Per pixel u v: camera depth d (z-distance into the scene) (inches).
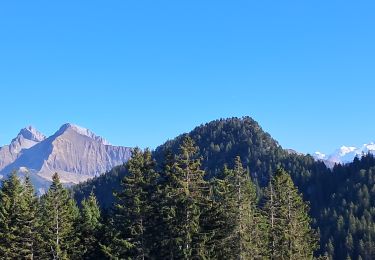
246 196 2111.2
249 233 2123.5
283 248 2303.2
